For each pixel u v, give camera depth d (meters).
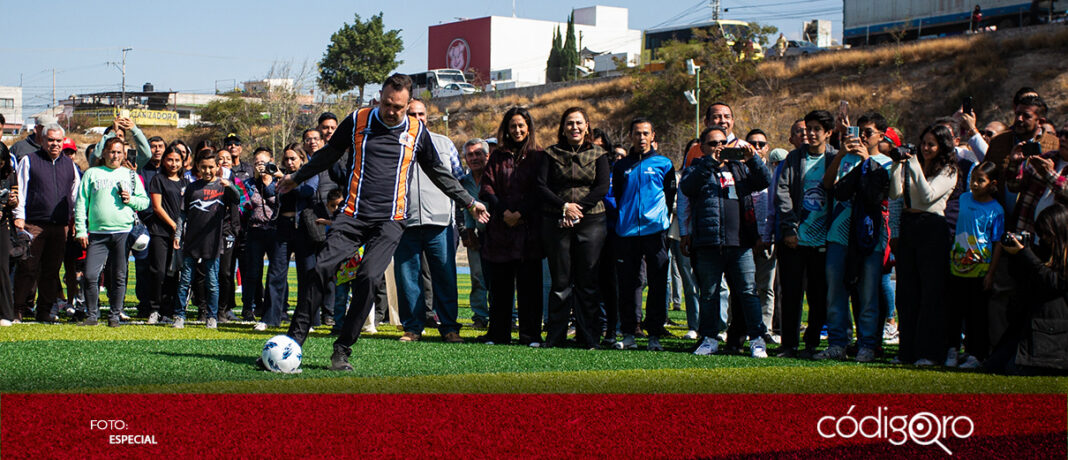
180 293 8.61
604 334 8.17
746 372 5.75
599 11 86.06
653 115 40.19
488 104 49.84
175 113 72.75
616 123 41.19
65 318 9.74
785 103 36.31
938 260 6.45
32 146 9.91
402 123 5.70
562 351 6.93
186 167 9.95
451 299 7.88
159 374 5.23
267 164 8.66
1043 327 5.73
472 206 5.94
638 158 7.53
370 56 64.94
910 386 5.18
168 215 9.05
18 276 8.95
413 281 7.77
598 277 7.62
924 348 6.49
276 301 8.73
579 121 7.25
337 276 8.18
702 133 7.06
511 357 6.43
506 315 7.70
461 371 5.63
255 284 9.67
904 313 6.64
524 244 7.49
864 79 35.62
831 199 6.82
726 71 38.69
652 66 43.16
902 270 6.64
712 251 6.95
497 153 7.63
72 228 9.93
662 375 5.53
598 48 84.94
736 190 6.97
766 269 8.13
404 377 5.29
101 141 8.92
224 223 9.58
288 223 8.76
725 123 7.87
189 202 8.54
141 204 8.69
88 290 8.59
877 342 7.04
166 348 6.48
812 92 36.28
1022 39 32.84
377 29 65.06
